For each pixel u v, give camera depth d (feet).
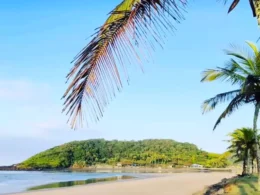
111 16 10.84
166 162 472.85
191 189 113.80
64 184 153.99
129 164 494.59
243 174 119.24
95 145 525.75
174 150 491.31
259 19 12.11
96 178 216.54
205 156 469.98
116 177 230.27
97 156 512.22
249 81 59.31
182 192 104.47
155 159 481.46
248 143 119.55
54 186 140.77
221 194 69.56
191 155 470.39
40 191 111.14
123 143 535.60
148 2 10.73
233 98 66.33
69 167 487.20
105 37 10.75
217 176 232.32
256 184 73.26
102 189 117.50
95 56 10.68
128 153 511.81
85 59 10.67
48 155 495.00
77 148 508.12
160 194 100.48
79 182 167.53
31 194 102.73
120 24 10.83
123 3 10.96
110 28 10.77
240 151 138.72
